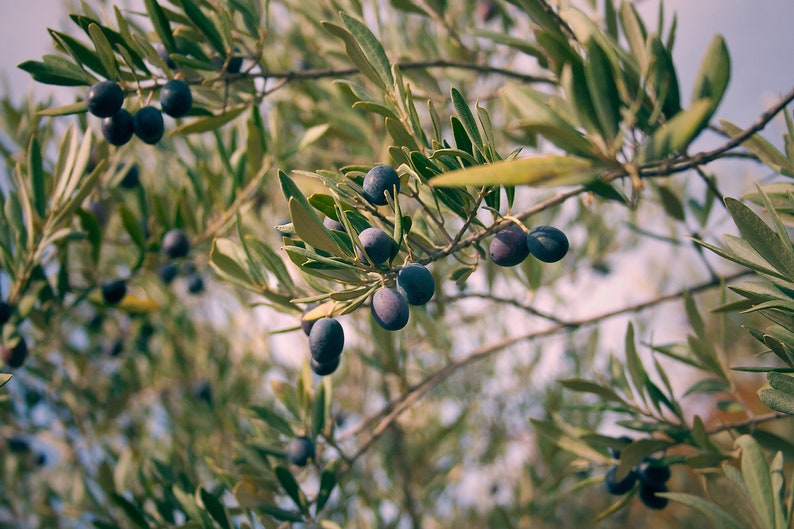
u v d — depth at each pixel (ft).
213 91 1.83
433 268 2.32
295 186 1.36
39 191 1.92
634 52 1.62
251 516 1.79
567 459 2.98
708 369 1.76
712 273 1.95
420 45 2.33
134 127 1.62
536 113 1.21
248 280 1.69
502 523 3.34
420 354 3.17
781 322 1.42
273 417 1.86
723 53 1.33
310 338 1.41
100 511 2.19
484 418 3.85
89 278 2.22
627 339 1.75
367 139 2.43
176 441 2.72
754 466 1.42
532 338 2.00
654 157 1.21
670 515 4.91
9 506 2.91
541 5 1.46
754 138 1.58
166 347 3.17
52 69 1.60
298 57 2.57
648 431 1.73
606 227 3.12
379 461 3.35
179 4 1.73
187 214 2.17
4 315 1.91
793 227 1.59
